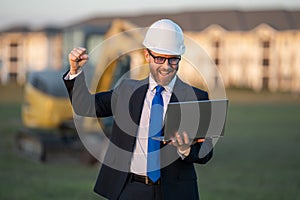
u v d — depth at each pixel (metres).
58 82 14.10
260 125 21.75
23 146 13.82
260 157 13.73
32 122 14.27
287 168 12.08
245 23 53.31
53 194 8.88
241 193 9.26
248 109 29.52
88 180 10.38
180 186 3.70
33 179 10.33
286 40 51.62
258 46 52.06
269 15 53.62
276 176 11.01
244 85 52.00
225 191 9.41
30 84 14.53
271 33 51.59
